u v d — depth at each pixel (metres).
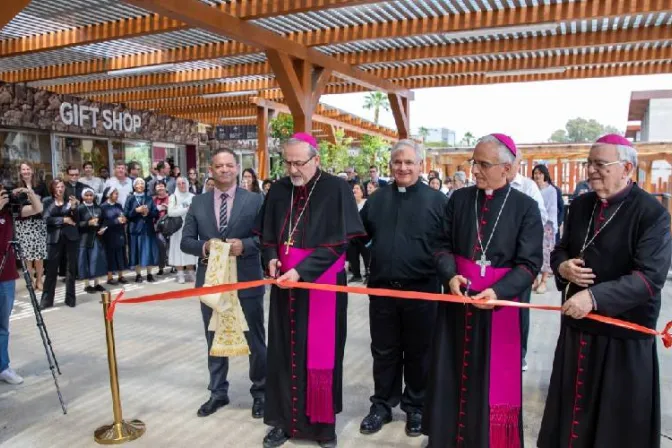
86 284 7.47
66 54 9.29
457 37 8.71
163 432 3.35
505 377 2.58
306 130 9.07
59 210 6.58
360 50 9.73
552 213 6.96
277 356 3.12
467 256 2.67
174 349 4.96
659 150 13.20
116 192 7.78
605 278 2.33
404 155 3.15
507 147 2.57
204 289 3.08
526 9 7.14
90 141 13.42
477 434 2.59
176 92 12.90
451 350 2.72
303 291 3.03
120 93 13.31
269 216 3.21
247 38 7.28
